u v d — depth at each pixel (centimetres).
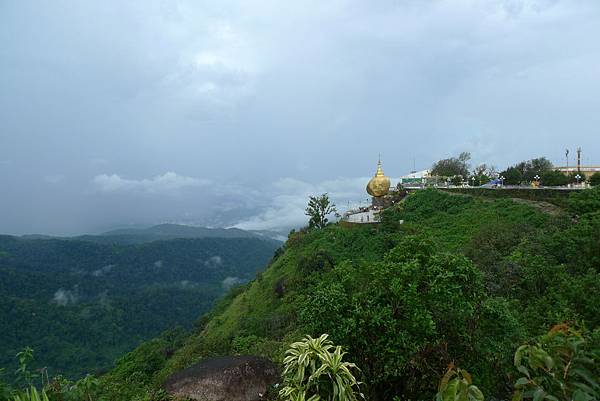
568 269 1485
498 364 677
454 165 6606
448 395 346
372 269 719
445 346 642
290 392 516
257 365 750
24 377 602
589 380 364
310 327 684
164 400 718
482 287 691
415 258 704
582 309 1004
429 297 650
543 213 3188
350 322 635
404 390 669
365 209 5019
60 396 608
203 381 714
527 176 5556
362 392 635
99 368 5203
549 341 404
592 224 1717
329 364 507
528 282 1377
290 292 3177
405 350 625
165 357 3422
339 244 3644
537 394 343
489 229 2811
